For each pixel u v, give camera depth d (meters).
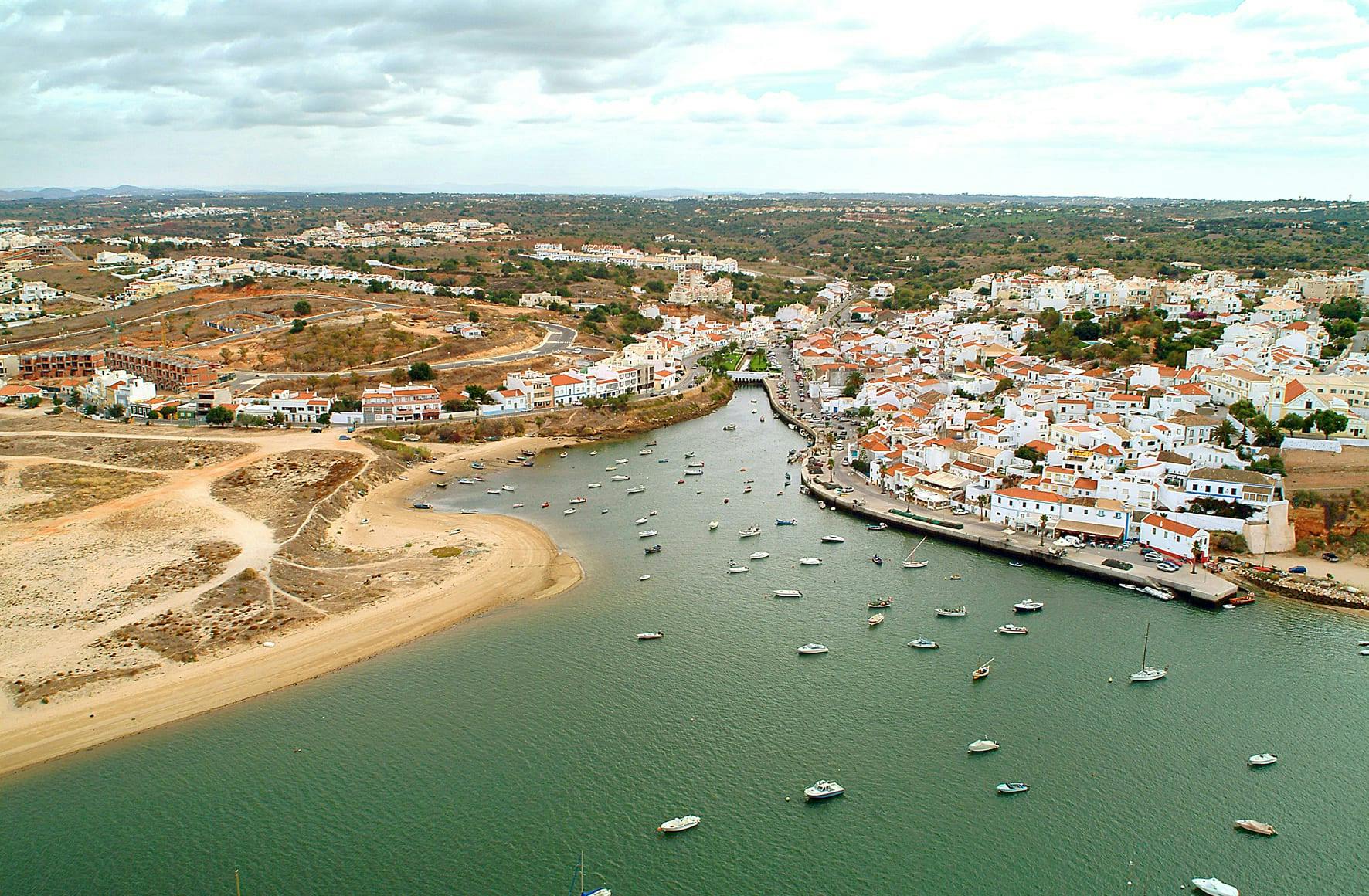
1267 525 180.38
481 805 108.56
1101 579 173.50
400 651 144.88
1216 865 99.75
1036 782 112.88
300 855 100.88
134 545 180.00
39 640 143.00
